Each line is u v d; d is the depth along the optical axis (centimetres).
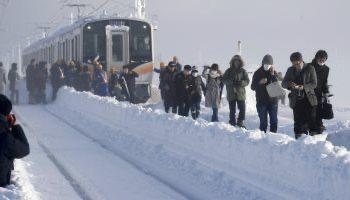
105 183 2712
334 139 3009
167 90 5562
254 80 3778
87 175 2912
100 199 2408
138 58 7781
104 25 7756
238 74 4300
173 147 3281
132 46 7769
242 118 4316
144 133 3862
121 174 2922
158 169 3014
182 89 5053
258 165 2373
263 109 3762
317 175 1978
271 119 3772
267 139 2392
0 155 2178
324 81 3278
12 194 2150
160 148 3384
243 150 2502
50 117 6244
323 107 3275
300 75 3212
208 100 4825
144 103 7756
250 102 6044
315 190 1986
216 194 2433
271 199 2183
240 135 2620
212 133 2812
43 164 3228
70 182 2739
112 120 4816
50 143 4125
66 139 4359
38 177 2852
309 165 2028
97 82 7006
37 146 3966
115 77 6838
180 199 2394
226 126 2961
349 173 1819
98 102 5422
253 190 2317
